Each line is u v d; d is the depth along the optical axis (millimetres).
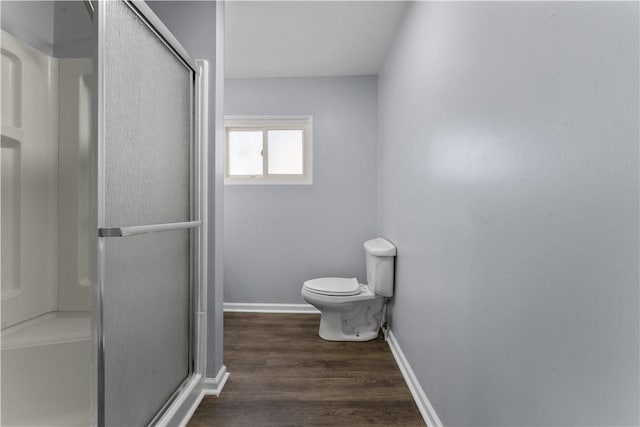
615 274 604
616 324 603
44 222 1393
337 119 3375
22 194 1299
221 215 2016
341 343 2680
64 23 1428
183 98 1652
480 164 1137
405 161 2221
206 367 1908
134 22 1169
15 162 1271
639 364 559
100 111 955
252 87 3404
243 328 2975
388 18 2318
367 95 3357
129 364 1165
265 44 2707
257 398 1871
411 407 1806
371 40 2643
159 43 1380
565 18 724
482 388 1128
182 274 1657
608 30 614
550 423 784
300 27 2439
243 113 3408
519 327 910
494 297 1046
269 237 3418
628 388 581
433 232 1637
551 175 774
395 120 2537
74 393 1267
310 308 3400
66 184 1443
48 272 1397
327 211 3395
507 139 964
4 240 1234
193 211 1767
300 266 3410
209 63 1867
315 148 3389
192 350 1778
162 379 1442
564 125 729
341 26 2428
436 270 1592
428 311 1712
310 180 3426
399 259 2414
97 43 944
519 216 906
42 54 1381
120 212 1087
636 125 559
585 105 669
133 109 1168
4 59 1220
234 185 3422
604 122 624
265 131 3504
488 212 1083
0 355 1168
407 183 2168
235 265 3434
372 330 2791
